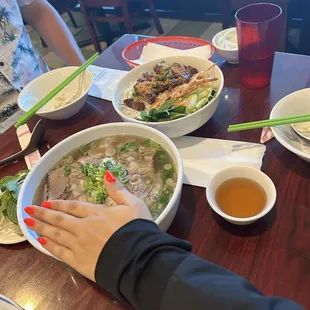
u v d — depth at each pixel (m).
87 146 0.95
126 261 0.55
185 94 1.05
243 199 0.78
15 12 1.57
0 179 1.01
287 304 0.49
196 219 0.80
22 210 0.76
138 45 1.44
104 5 3.07
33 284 0.75
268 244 0.72
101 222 0.61
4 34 1.55
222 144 0.96
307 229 0.73
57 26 1.72
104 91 1.28
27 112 1.09
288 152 0.90
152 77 1.14
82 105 1.19
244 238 0.74
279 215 0.77
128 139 0.94
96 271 0.57
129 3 3.65
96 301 0.70
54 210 0.66
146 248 0.56
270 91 1.12
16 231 0.83
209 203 0.76
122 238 0.57
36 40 3.94
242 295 0.50
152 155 0.88
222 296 0.50
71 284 0.73
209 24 3.63
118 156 0.90
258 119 1.03
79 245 0.60
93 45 3.67
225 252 0.73
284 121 0.83
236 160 0.90
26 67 1.63
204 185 0.86
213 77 1.08
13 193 0.84
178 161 0.79
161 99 1.06
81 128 1.15
